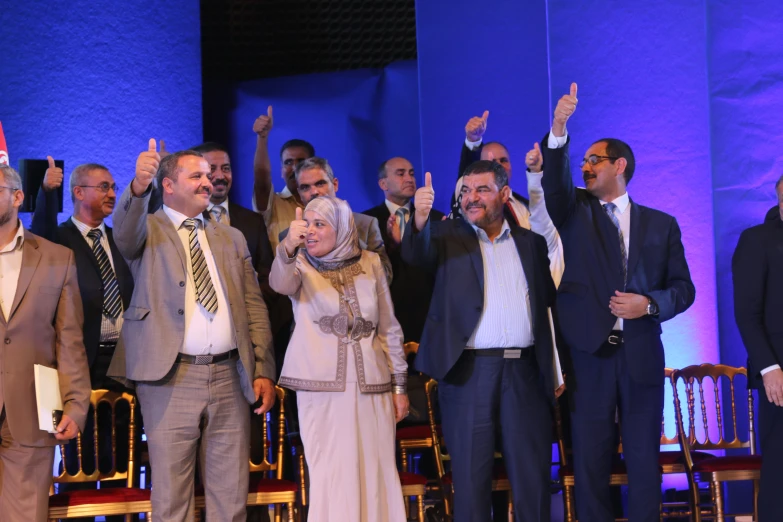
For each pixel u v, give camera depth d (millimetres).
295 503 10062
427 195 9156
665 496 12469
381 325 9508
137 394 9117
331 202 9328
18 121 13008
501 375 9320
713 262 12703
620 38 12914
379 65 15867
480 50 13727
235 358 9211
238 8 15805
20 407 8570
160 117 13516
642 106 12859
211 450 9133
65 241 10547
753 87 12555
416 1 14000
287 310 11141
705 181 12742
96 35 13336
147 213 9023
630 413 9445
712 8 12664
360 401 9086
